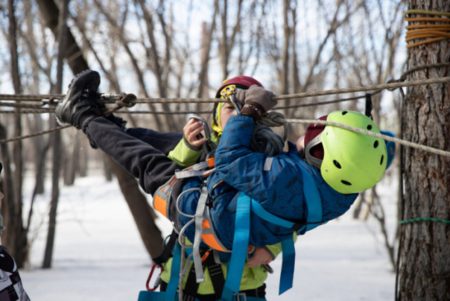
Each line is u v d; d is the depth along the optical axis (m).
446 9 3.12
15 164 8.37
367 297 5.78
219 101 2.76
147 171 2.71
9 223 8.13
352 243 10.16
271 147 2.44
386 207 16.61
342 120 2.31
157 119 9.19
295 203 2.32
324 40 9.84
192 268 2.69
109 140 2.80
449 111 3.17
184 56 11.72
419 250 3.31
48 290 6.41
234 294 2.68
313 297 5.74
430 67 3.18
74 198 23.00
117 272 7.69
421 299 3.30
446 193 3.21
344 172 2.25
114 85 8.90
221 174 2.38
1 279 2.40
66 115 2.91
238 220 2.33
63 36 7.24
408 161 3.36
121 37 8.95
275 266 7.38
